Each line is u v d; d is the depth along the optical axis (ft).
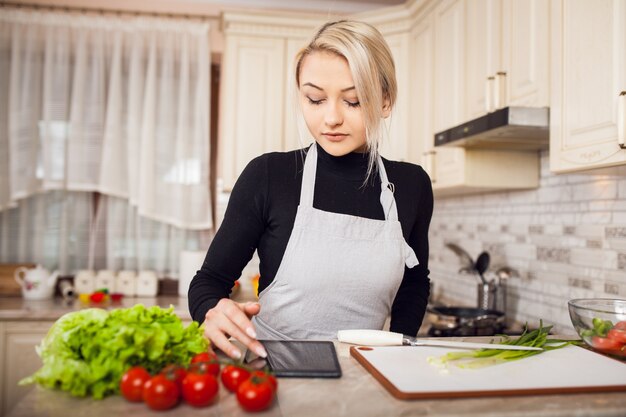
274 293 3.52
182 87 9.76
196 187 9.82
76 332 2.15
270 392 2.03
